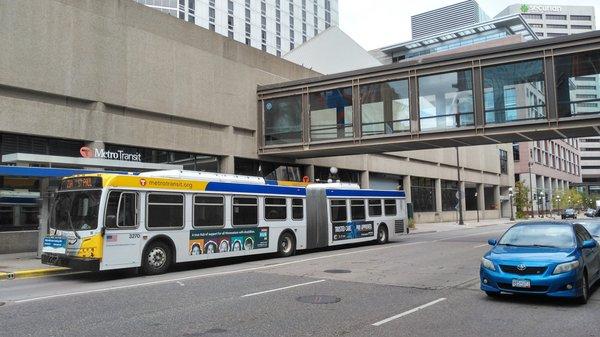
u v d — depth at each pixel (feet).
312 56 142.72
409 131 87.40
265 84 105.09
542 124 77.82
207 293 35.88
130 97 77.61
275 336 23.84
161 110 82.33
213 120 91.81
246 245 58.18
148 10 81.46
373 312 29.19
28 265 51.42
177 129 85.10
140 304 31.91
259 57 104.01
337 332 24.56
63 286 40.70
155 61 81.92
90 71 72.33
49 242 46.47
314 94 97.25
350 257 61.57
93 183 44.88
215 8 257.55
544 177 380.37
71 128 69.62
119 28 76.74
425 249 71.87
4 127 62.39
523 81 79.77
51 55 67.72
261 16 285.02
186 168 87.76
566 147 455.22
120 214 45.32
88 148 70.54
